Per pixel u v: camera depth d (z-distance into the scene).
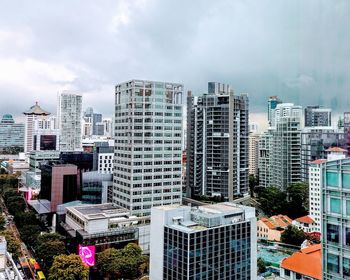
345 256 40.94
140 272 133.25
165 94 196.00
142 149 188.25
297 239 169.38
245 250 102.69
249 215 106.62
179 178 199.12
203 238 92.25
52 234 159.00
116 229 154.88
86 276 123.19
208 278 93.38
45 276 136.75
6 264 104.06
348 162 40.75
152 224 102.12
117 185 199.12
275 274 130.25
